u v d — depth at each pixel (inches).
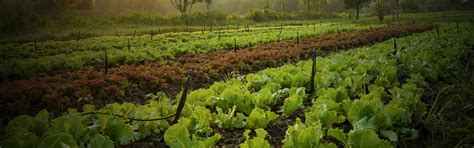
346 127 247.1
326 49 757.3
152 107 247.6
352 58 460.8
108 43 928.9
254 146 178.9
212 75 481.4
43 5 2476.6
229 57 585.6
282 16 2910.9
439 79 392.8
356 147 181.0
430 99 309.3
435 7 4628.4
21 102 322.0
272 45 806.5
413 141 223.1
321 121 228.4
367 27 1437.0
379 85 343.6
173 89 425.4
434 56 455.5
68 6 2839.6
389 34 991.6
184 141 180.1
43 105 342.0
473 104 263.1
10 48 837.2
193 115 232.7
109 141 178.5
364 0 2923.2
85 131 202.4
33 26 1755.7
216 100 279.7
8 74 475.5
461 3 4532.5
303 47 724.7
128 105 247.0
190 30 1680.6
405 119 231.0
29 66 515.5
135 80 430.6
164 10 4237.2
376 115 224.4
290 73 394.3
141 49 723.4
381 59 441.7
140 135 222.8
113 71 479.2
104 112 224.2
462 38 674.2
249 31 1446.9
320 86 343.0
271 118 247.0
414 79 343.3
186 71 472.7
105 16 2564.0
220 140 227.3
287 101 266.1
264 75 367.2
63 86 366.3
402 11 4539.9
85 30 1731.1
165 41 1000.2
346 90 303.6
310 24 2220.7
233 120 245.9
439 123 234.8
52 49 816.9
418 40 698.2
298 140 185.6
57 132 189.5
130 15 2237.9
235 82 341.4
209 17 2410.2
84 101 353.7
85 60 595.2
